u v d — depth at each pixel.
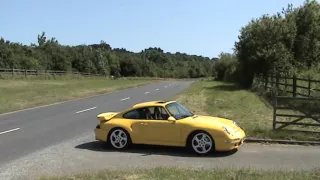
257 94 31.48
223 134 9.96
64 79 65.88
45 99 29.27
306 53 41.06
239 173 7.52
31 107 24.64
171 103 11.42
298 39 40.88
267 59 37.94
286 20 41.31
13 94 31.83
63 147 11.52
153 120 10.77
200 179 7.07
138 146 11.37
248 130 12.47
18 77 55.66
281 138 11.77
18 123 17.00
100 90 41.12
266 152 10.29
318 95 21.80
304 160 9.33
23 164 9.48
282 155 9.91
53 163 9.53
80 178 7.56
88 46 127.88
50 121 17.44
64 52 105.81
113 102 27.31
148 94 35.62
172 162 9.38
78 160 9.83
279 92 26.31
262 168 8.47
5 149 11.34
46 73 65.38
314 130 13.30
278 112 18.41
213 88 43.66
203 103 24.14
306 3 42.19
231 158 9.67
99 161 9.68
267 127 13.23
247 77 44.81
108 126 11.18
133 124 10.95
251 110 19.52
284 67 36.50
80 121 17.28
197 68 174.62
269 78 34.78
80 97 33.00
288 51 38.47
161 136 10.62
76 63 108.69
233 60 73.31
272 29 40.12
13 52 82.56
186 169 8.12
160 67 162.25
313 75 28.91
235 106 21.59
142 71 141.38
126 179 7.30
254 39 41.41
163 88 47.91
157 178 7.23
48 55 97.88
